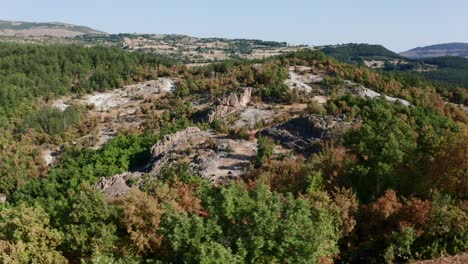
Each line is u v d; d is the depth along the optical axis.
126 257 23.75
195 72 143.38
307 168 38.22
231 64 139.38
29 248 24.11
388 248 27.67
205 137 73.38
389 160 34.69
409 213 28.73
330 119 69.38
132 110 122.50
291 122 72.50
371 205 29.75
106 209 26.09
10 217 26.28
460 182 31.22
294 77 106.12
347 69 110.88
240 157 63.56
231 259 20.27
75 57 153.50
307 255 21.91
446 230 28.06
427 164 32.78
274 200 23.91
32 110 118.81
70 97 134.00
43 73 139.25
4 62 141.50
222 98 93.06
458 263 27.31
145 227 25.44
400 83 108.38
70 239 25.06
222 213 23.06
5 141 100.69
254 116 84.44
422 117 73.19
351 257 28.70
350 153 38.94
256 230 21.92
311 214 25.78
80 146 98.94
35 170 89.12
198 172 58.09
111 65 151.25
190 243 21.34
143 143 81.88
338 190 30.78
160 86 136.75
